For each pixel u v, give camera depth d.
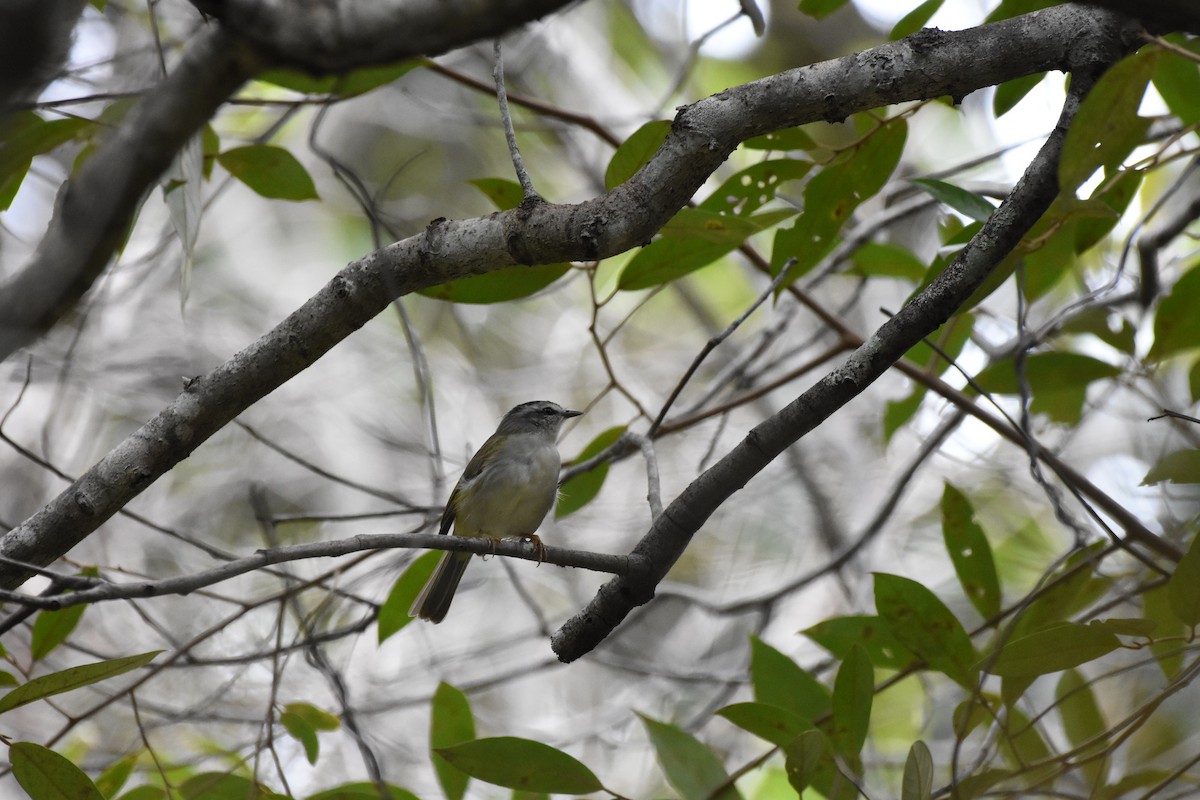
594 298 8.75
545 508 11.27
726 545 17.16
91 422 15.83
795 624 15.86
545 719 16.09
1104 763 7.84
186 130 4.10
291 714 8.70
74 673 6.11
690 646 16.31
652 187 5.95
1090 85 6.23
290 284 19.77
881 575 7.56
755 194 8.96
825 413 6.32
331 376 18.36
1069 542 14.84
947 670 7.64
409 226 11.84
